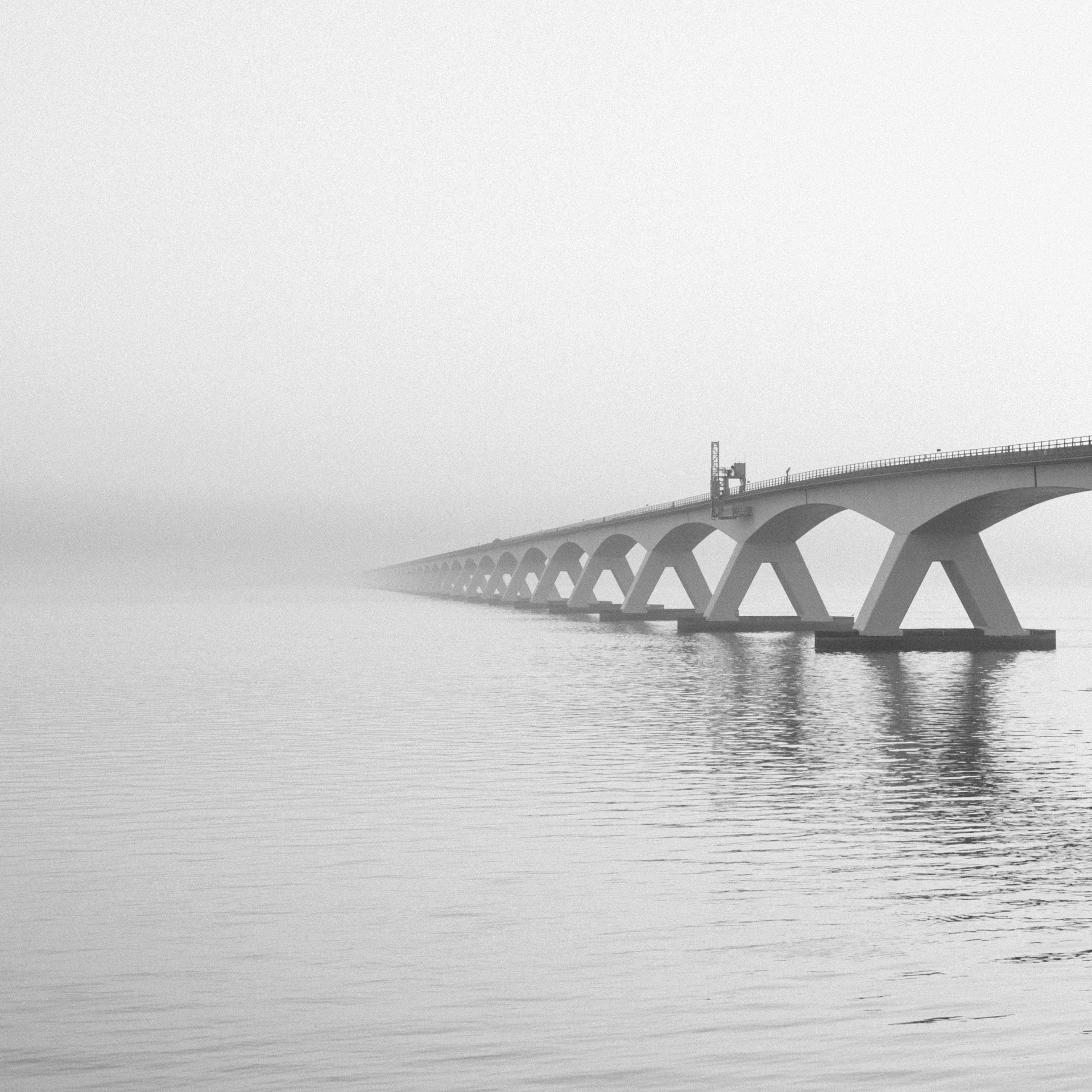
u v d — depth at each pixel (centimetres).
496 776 4412
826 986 2188
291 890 2831
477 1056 1878
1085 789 4188
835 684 7938
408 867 3042
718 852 3228
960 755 4978
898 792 4128
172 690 7700
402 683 8175
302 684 8094
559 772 4484
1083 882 2938
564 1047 1912
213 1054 1886
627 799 3962
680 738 5447
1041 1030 1978
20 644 12800
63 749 5038
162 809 3766
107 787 4144
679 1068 1833
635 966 2297
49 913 2636
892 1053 1883
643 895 2795
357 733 5575
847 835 3438
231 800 3925
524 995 2138
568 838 3381
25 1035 1964
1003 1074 1808
